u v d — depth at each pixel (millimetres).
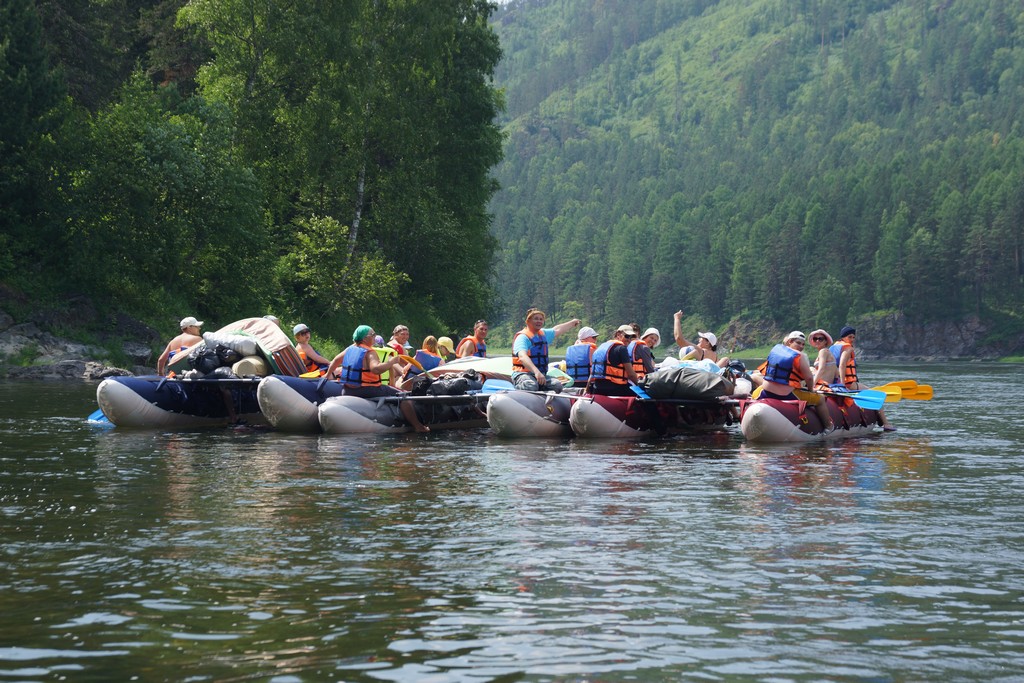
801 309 138625
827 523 7305
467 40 41562
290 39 33875
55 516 7375
